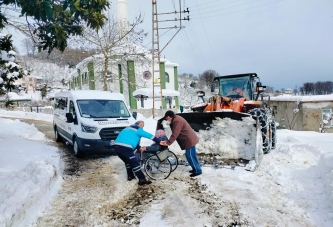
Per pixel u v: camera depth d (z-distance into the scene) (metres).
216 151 6.26
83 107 7.37
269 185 4.61
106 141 6.62
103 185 4.93
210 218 3.50
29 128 12.40
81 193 4.53
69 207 3.96
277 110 20.11
